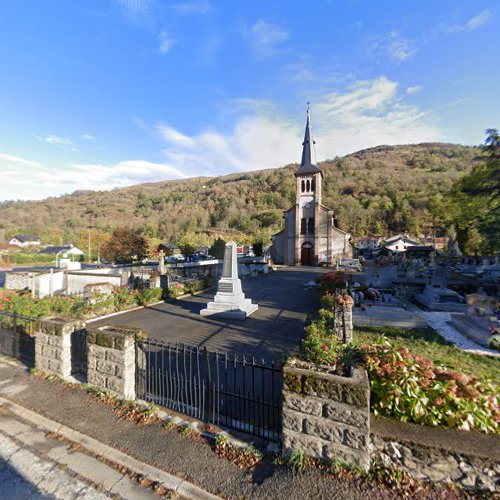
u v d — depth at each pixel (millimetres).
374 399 3389
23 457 3436
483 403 3133
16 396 4668
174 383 4973
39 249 57031
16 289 15648
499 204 14562
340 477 2879
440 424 3104
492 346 6867
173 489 2932
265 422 3891
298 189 41031
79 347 5422
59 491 2965
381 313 9008
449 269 20172
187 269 22297
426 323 8484
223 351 6777
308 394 3111
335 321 7270
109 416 4094
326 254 39812
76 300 10875
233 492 2846
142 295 12219
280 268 35594
